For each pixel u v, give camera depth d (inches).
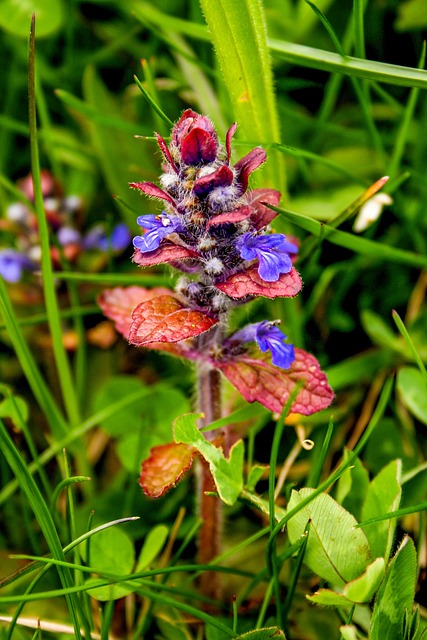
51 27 21.0
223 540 17.8
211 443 16.1
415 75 17.2
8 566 17.5
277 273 15.1
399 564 14.8
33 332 20.1
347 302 20.2
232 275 15.4
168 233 15.1
